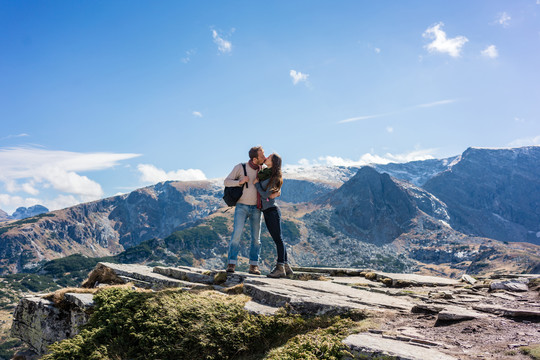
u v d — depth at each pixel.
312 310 7.34
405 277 10.99
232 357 6.96
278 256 11.44
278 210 11.55
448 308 6.68
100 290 9.24
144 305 7.91
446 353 4.70
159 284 11.67
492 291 8.59
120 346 7.30
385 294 9.09
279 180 11.32
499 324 5.76
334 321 6.79
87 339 7.33
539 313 5.85
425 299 8.23
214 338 7.12
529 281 8.82
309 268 13.50
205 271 12.61
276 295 8.09
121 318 7.66
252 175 11.71
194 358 6.93
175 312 7.65
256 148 11.70
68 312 9.81
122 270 12.95
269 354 6.37
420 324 6.23
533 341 4.87
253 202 11.77
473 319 6.10
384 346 4.93
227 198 11.62
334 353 5.21
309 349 5.55
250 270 12.05
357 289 9.65
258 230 12.09
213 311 7.71
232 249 11.86
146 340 7.18
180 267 13.71
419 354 4.56
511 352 4.52
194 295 8.59
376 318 6.63
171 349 6.98
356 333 5.91
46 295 10.38
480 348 4.84
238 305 7.99
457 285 10.13
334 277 12.12
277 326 7.19
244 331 7.13
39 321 9.98
